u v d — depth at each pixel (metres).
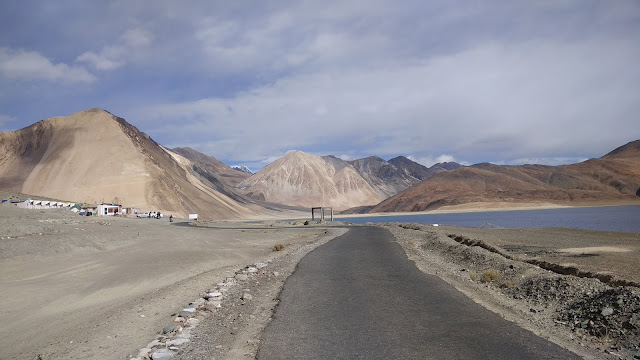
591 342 7.59
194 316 9.98
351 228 60.09
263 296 12.40
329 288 13.10
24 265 21.05
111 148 185.25
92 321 10.38
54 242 27.78
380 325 8.73
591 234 38.09
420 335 7.96
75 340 8.76
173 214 163.12
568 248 25.23
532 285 12.00
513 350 7.07
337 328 8.62
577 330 8.34
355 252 24.45
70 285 15.92
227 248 31.22
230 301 11.67
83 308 12.27
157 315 10.46
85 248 27.97
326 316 9.64
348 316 9.57
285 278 15.61
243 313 10.29
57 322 10.73
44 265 21.20
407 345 7.40
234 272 17.64
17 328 10.44
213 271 17.94
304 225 76.44
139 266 21.03
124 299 13.26
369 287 13.05
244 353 7.34
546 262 17.73
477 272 15.82
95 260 23.34
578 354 6.90
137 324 9.66
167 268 20.31
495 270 14.50
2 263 21.14
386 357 6.84
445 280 14.12
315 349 7.37
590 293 10.09
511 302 10.93
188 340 8.16
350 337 7.99
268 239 40.69
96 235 36.25
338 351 7.22
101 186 167.00
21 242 26.20
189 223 89.50
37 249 25.09
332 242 33.69
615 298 9.01
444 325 8.61
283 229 61.53
